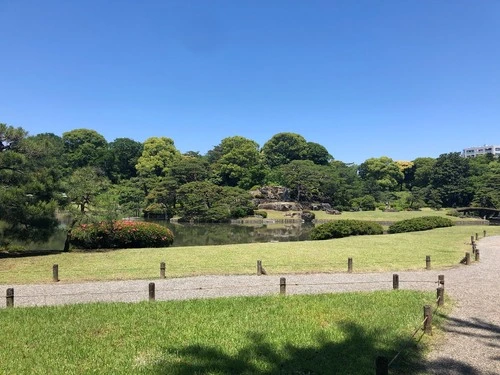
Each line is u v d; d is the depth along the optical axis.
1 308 10.52
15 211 20.53
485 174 82.38
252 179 89.12
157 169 88.00
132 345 7.51
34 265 17.80
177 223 59.31
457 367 6.77
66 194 24.52
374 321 9.03
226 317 9.34
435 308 10.30
